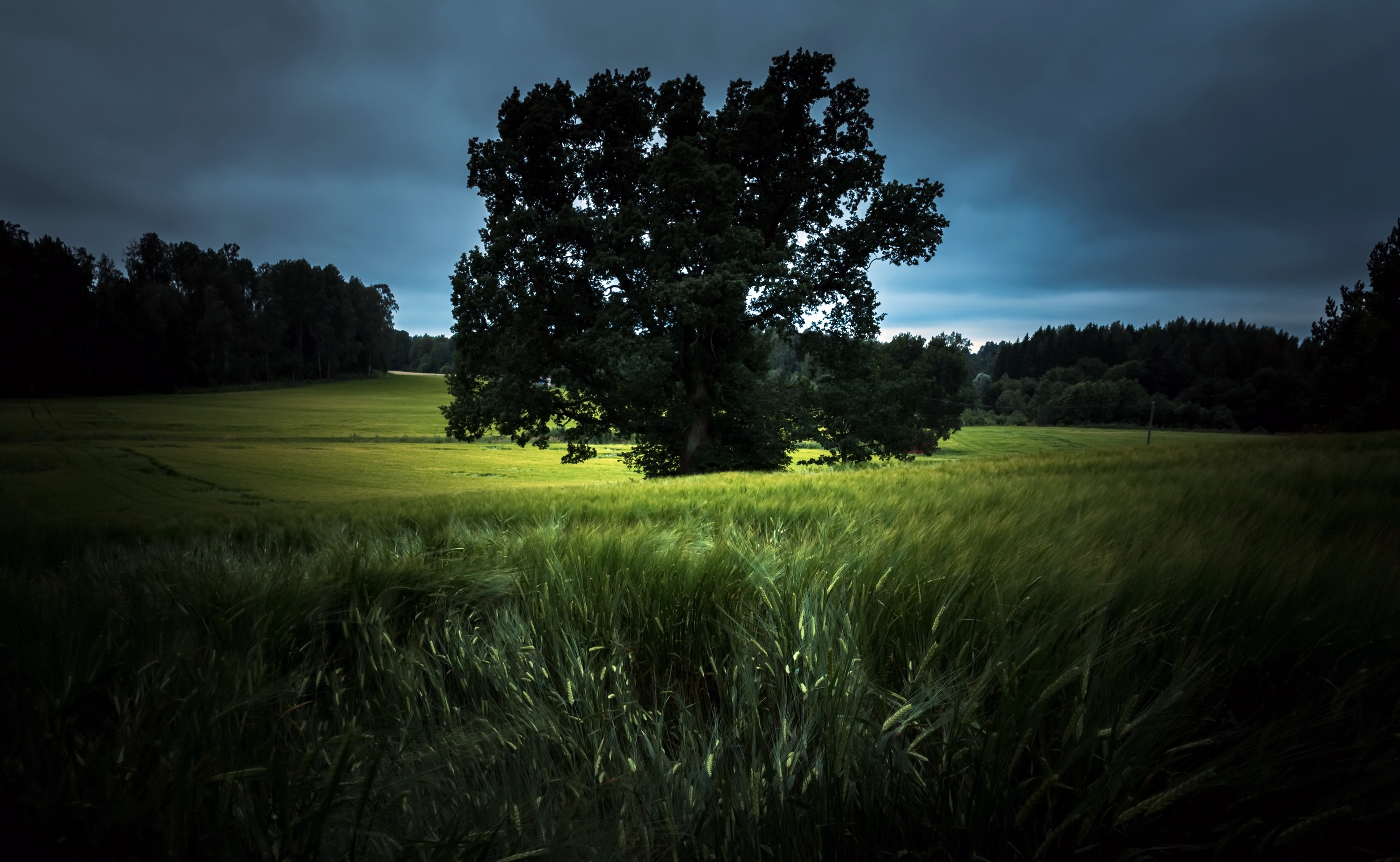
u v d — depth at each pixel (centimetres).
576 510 569
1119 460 946
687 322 1881
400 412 10938
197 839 80
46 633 119
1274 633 116
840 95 2253
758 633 156
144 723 100
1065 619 125
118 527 688
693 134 2334
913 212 2242
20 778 83
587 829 98
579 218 2136
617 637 156
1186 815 89
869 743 103
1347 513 311
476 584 199
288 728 116
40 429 7138
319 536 362
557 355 2312
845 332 2409
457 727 122
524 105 2297
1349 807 75
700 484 908
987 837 88
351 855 83
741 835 92
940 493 473
